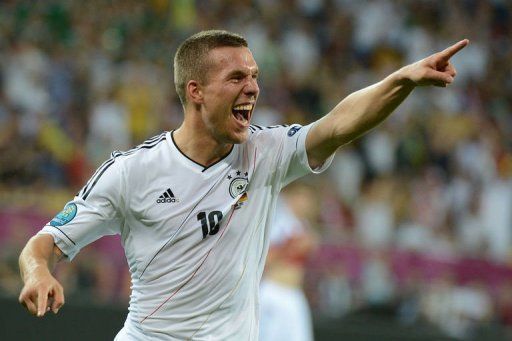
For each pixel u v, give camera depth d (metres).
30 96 41.59
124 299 31.36
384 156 48.88
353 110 13.70
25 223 30.72
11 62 42.66
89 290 30.92
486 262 36.97
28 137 39.06
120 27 48.19
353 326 33.62
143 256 14.53
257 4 55.25
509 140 56.53
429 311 35.53
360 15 58.88
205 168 14.34
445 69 13.13
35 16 45.84
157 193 14.28
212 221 14.24
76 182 38.72
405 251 35.81
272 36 54.03
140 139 43.38
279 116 49.66
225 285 14.33
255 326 14.89
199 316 14.43
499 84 60.41
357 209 43.38
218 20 53.06
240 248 14.38
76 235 14.41
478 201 48.91
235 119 14.09
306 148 14.34
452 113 54.91
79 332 30.36
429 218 45.59
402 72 13.18
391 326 34.12
